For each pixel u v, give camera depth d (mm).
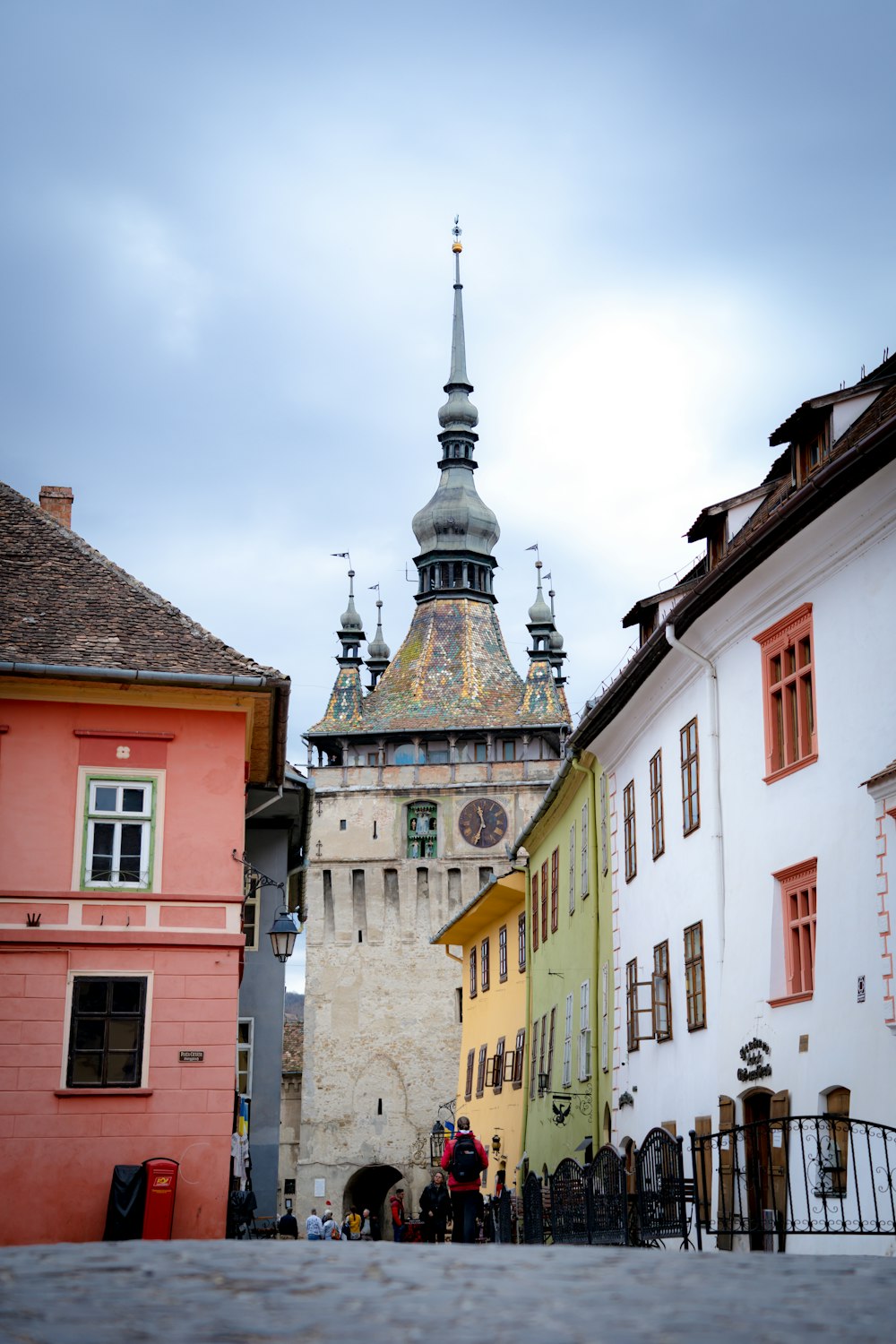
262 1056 35281
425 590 115000
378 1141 91812
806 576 21031
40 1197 22906
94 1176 23094
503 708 105438
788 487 25219
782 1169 20672
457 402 120438
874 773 19188
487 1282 4402
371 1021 93625
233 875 24609
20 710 24594
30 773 24406
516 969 50812
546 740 102812
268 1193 34625
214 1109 23609
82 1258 4648
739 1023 22875
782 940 21859
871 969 18781
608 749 32875
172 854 24531
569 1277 4523
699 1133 24656
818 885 20469
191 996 24016
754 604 22656
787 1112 20797
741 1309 3928
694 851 25750
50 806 24344
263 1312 3871
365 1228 67125
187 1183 23250
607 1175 24844
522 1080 48125
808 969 21219
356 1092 92562
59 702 24672
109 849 24406
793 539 20641
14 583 25953
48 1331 3471
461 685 107438
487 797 96750
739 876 23422
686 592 28812
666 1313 3887
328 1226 45844
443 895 95500
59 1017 23578
